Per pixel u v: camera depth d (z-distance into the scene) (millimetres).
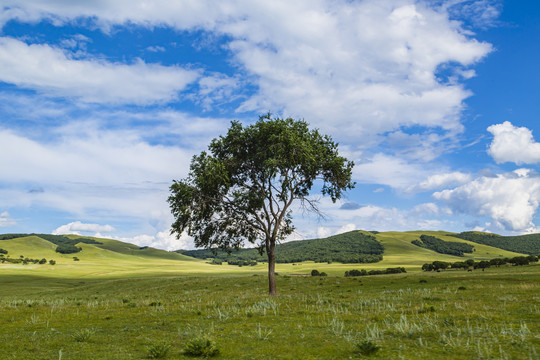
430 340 11211
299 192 41906
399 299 24844
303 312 19516
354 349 10203
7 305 28031
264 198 38094
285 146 36156
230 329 14273
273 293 35781
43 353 10586
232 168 38906
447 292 28234
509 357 8805
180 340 12328
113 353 10469
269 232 38250
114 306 26594
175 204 36688
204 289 50250
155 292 50469
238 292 42531
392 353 9688
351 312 18922
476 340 10805
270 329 14039
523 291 25953
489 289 29109
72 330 14836
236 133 39500
